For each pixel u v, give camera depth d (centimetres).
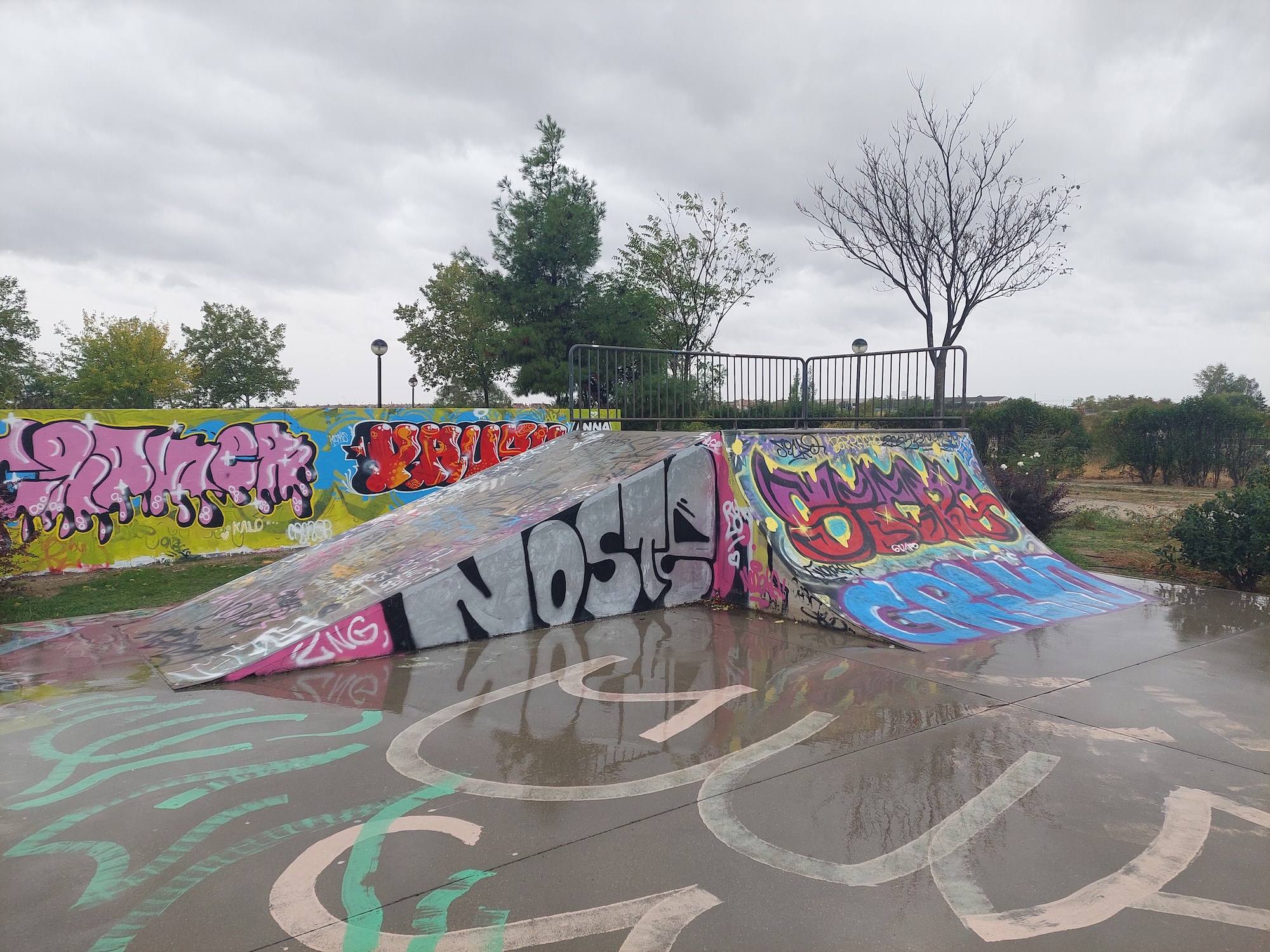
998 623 585
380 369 1655
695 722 391
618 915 230
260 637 518
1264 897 238
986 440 2270
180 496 1034
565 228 2386
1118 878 248
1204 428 2083
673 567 662
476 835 279
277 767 339
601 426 1030
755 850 267
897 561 673
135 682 470
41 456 936
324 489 1155
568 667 486
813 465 723
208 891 245
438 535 652
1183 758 342
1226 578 760
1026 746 356
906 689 438
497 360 2764
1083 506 1538
